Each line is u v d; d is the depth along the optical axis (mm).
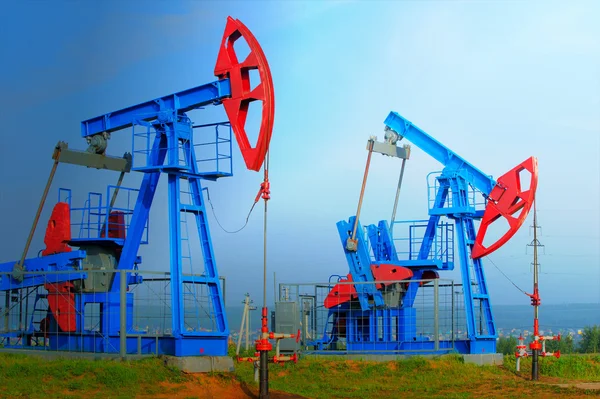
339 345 30844
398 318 29938
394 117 31234
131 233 23844
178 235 22234
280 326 28375
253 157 21734
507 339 49188
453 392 21844
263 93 21672
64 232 25266
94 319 24234
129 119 24359
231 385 20703
